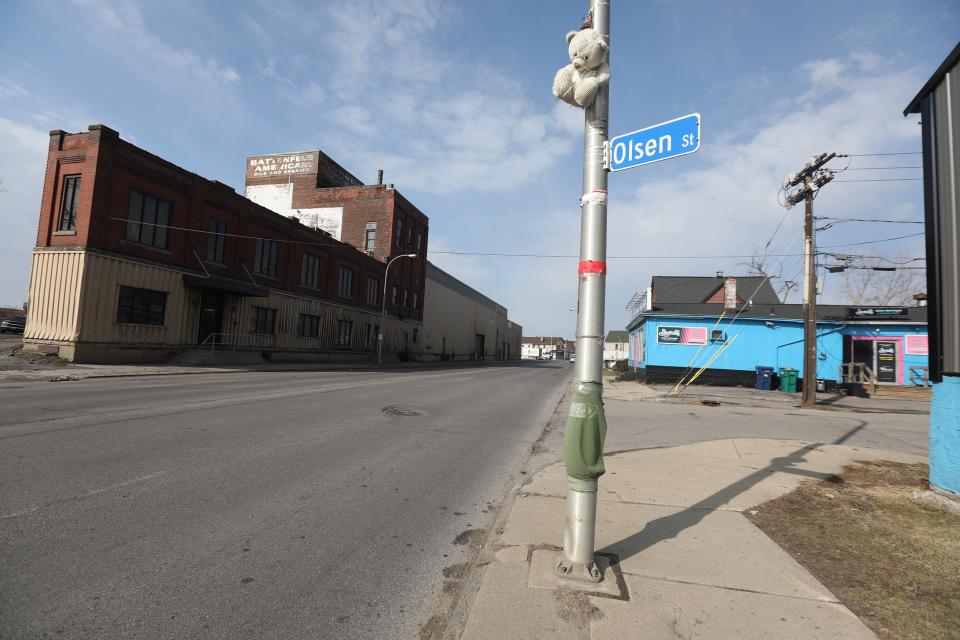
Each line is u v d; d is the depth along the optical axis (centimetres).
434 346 5506
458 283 6381
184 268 2250
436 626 297
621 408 1441
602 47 352
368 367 3161
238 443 720
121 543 382
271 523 441
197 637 274
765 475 636
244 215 2627
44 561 347
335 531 434
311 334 3269
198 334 2348
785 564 370
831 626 289
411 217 4834
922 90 610
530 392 1923
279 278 2938
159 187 2133
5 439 659
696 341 2408
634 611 302
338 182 4944
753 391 2155
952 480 527
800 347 2291
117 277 1952
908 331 2217
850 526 452
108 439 690
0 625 273
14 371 1532
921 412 1484
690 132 335
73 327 1816
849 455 767
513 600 312
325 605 315
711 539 418
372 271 4056
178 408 980
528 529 436
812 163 1642
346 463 657
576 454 342
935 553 393
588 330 346
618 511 491
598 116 364
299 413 1015
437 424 1008
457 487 584
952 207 548
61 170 1925
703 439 942
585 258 351
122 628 278
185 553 374
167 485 520
